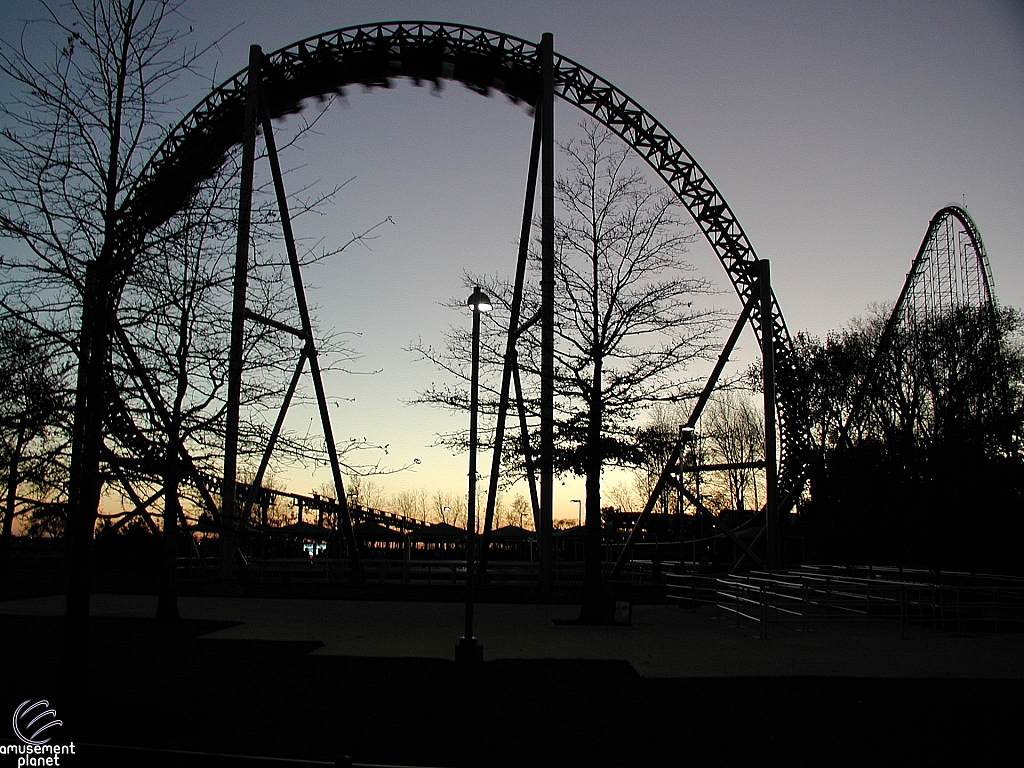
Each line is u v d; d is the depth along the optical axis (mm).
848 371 39469
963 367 32469
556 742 9016
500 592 27500
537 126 31219
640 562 35594
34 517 10219
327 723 9648
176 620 19641
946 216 43188
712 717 10172
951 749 8867
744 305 32625
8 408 9391
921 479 27094
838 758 8531
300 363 24281
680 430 30344
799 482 33406
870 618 19172
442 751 8617
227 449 10414
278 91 31594
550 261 21203
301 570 31781
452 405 21719
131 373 9523
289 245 27562
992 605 19047
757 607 24672
